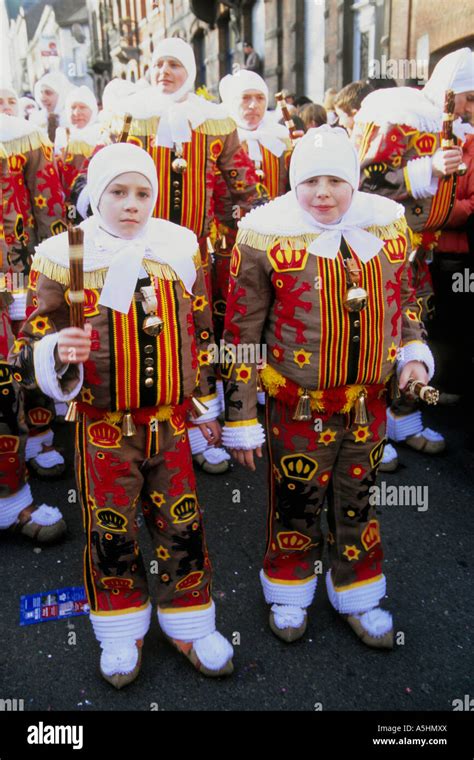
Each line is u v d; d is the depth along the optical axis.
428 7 7.05
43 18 35.53
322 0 9.48
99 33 24.56
